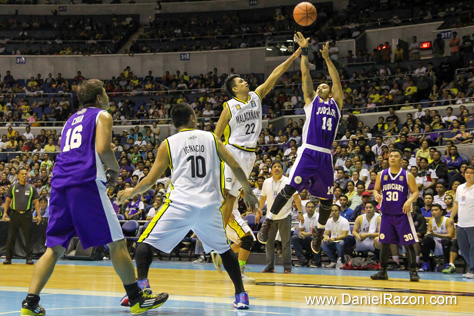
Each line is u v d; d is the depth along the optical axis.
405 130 15.00
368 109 18.02
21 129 21.41
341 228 10.54
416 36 22.28
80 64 26.02
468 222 8.58
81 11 28.73
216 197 4.00
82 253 12.18
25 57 25.95
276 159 14.64
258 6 27.41
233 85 5.62
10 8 28.47
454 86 17.69
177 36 26.66
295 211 11.90
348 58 21.73
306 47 5.81
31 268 9.60
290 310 4.01
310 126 5.57
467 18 21.30
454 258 9.63
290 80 21.25
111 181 3.71
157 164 4.04
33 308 3.55
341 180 12.76
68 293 5.29
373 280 7.37
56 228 3.62
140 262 3.95
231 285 6.25
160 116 21.30
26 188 10.88
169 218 3.93
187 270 9.14
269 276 8.04
